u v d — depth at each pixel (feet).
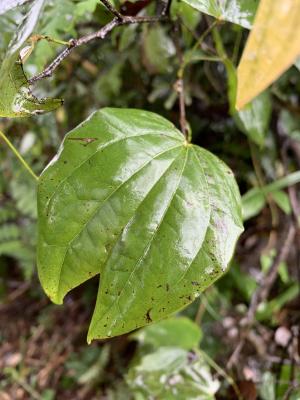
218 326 1.03
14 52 0.38
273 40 0.29
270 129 0.98
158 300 0.45
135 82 1.04
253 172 1.02
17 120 1.02
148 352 0.95
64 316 1.42
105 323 0.45
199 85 1.00
